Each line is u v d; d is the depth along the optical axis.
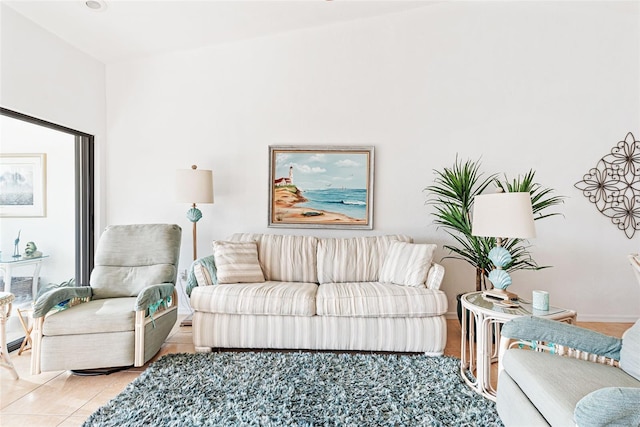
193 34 3.21
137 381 2.04
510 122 3.34
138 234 2.81
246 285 2.67
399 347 2.45
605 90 3.30
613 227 3.31
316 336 2.46
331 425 1.65
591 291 3.32
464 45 3.36
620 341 1.52
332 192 3.41
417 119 3.38
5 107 2.52
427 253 2.71
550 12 3.31
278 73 3.45
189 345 2.69
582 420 1.02
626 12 3.26
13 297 2.14
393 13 3.37
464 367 2.20
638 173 3.29
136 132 3.52
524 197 1.99
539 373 1.37
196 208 3.34
